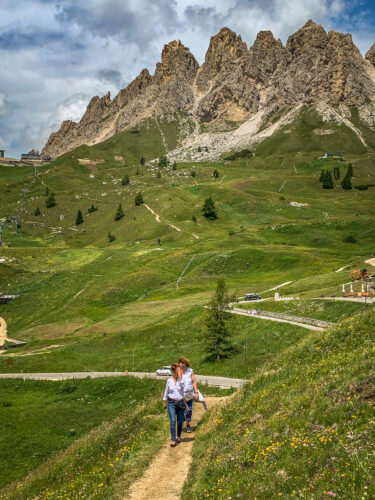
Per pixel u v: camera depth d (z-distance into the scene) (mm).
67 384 61375
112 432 21047
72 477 17922
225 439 13328
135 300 127188
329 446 9703
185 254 155750
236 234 173125
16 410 54406
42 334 111500
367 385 11930
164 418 17953
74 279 146250
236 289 108375
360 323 20906
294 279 111188
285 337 58844
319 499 7578
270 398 15797
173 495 10453
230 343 60312
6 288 147750
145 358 72500
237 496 8945
